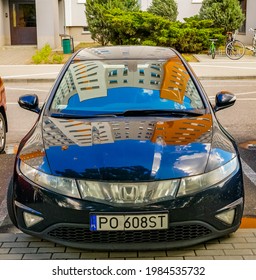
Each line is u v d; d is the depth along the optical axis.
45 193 4.05
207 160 4.14
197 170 4.04
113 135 4.44
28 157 4.32
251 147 7.78
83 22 28.44
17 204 4.23
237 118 9.94
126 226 3.92
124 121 4.75
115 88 5.24
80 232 4.02
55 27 25.06
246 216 5.15
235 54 20.94
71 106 5.05
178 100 5.12
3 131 7.76
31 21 26.89
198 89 5.31
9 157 7.44
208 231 4.09
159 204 3.92
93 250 4.26
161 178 3.96
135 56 5.79
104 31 22.48
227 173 4.17
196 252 4.28
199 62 19.48
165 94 5.18
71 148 4.27
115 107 5.02
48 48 21.11
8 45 26.75
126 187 3.93
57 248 4.39
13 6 26.67
